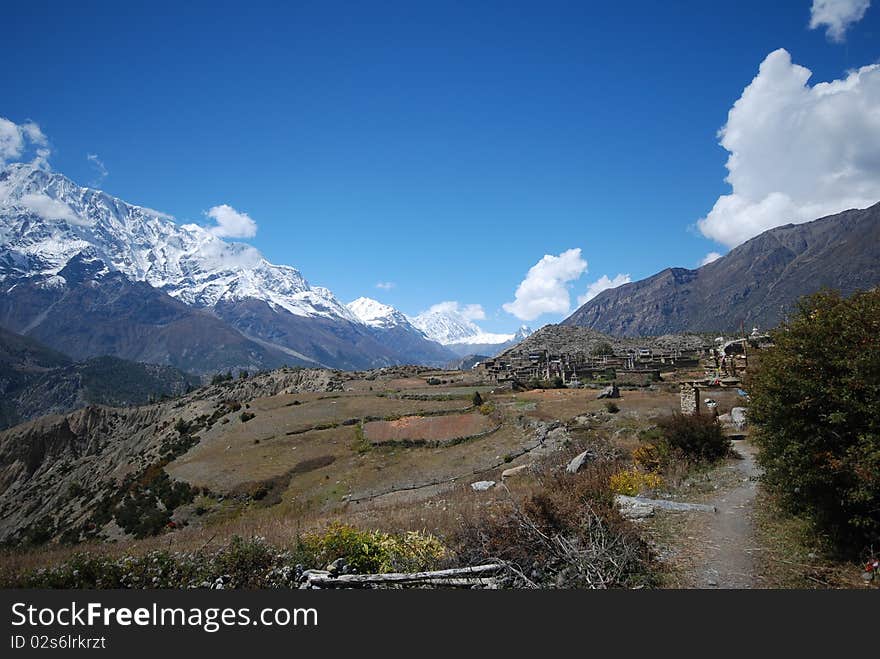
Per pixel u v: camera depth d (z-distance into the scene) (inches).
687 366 3004.4
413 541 519.5
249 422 2492.6
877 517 374.3
